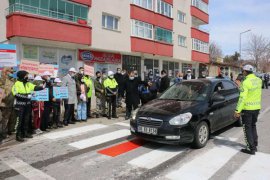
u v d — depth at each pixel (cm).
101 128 923
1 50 869
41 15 1588
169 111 665
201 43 3550
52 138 795
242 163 568
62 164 579
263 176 502
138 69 2586
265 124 966
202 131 684
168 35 2844
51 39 1611
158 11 2688
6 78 826
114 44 2109
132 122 707
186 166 555
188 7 3253
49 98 902
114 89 1127
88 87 1123
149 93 1178
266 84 3344
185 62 3484
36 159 613
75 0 1805
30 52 1642
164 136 639
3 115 816
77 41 1762
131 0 2298
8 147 712
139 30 2388
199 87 785
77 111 1058
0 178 510
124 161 591
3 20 1600
